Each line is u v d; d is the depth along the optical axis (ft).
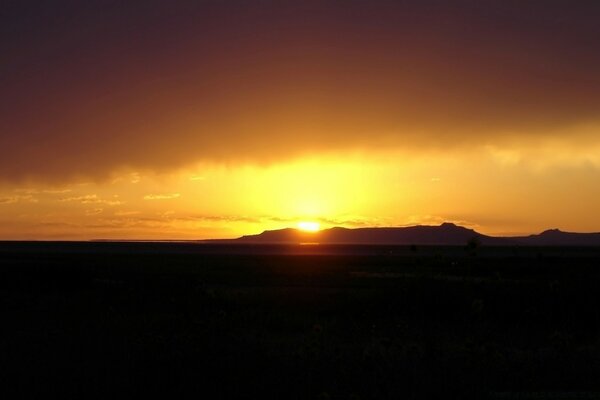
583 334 62.80
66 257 349.82
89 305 77.87
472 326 65.82
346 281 145.07
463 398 35.68
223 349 40.60
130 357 39.68
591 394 38.09
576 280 111.04
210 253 482.28
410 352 44.06
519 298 80.74
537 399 36.81
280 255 407.64
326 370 38.40
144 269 200.44
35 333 50.11
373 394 34.63
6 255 390.01
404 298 82.28
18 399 34.24
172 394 34.83
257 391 34.86
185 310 72.95
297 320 68.90
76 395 34.81
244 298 94.99
